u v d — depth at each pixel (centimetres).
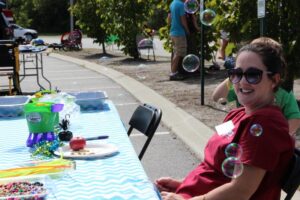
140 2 1546
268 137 224
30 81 1238
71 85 1149
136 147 593
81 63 1659
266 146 223
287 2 722
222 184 255
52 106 307
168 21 1132
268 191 232
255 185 225
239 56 240
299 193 400
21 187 217
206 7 797
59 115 354
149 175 495
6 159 277
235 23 755
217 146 257
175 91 941
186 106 790
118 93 1002
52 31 5378
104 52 2002
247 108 242
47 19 5344
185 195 263
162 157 552
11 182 224
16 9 5112
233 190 228
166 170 510
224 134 254
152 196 217
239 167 226
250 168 224
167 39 1145
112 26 1688
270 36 733
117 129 344
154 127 374
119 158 275
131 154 283
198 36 1153
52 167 245
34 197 206
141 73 1261
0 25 1142
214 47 1184
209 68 1248
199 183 262
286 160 231
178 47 1077
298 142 529
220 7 773
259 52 235
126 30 1662
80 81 1218
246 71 234
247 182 224
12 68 937
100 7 1728
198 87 979
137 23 1664
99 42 1994
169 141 618
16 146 306
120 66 1479
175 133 647
